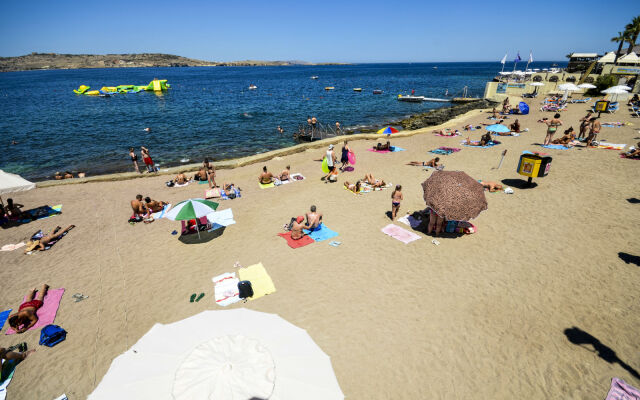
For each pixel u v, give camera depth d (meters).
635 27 52.12
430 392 5.89
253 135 31.78
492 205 13.17
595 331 7.05
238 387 4.03
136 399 4.11
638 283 8.38
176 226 12.46
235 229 12.02
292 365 4.73
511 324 7.34
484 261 9.66
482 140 22.25
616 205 12.50
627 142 20.55
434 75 145.38
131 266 9.91
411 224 11.89
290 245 10.73
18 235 12.08
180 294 8.55
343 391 5.90
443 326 7.34
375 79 125.06
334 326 7.36
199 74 193.12
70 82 131.50
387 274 9.18
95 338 7.19
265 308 7.93
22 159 24.62
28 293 8.46
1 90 96.12
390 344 6.88
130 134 32.47
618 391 5.74
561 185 14.69
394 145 24.42
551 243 10.37
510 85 47.25
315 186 16.34
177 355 4.82
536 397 5.76
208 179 16.83
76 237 11.84
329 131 33.44
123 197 15.64
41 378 6.28
